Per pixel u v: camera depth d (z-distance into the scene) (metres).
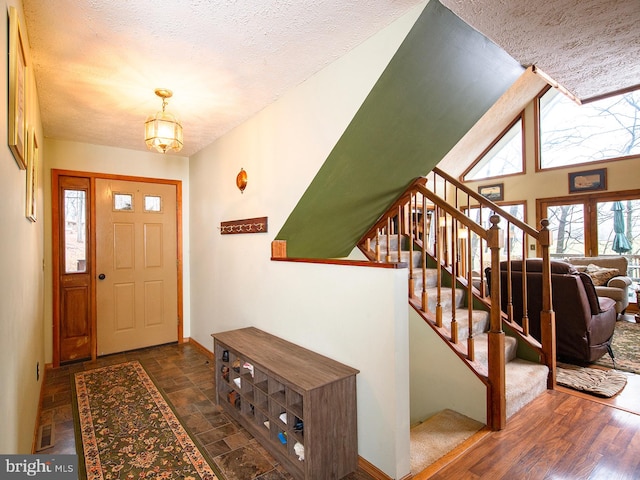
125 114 2.75
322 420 1.67
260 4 1.48
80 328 3.50
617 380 2.71
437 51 1.75
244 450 1.97
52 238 3.34
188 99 2.48
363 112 1.87
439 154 2.64
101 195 3.63
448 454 1.83
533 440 1.94
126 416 2.36
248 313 2.93
